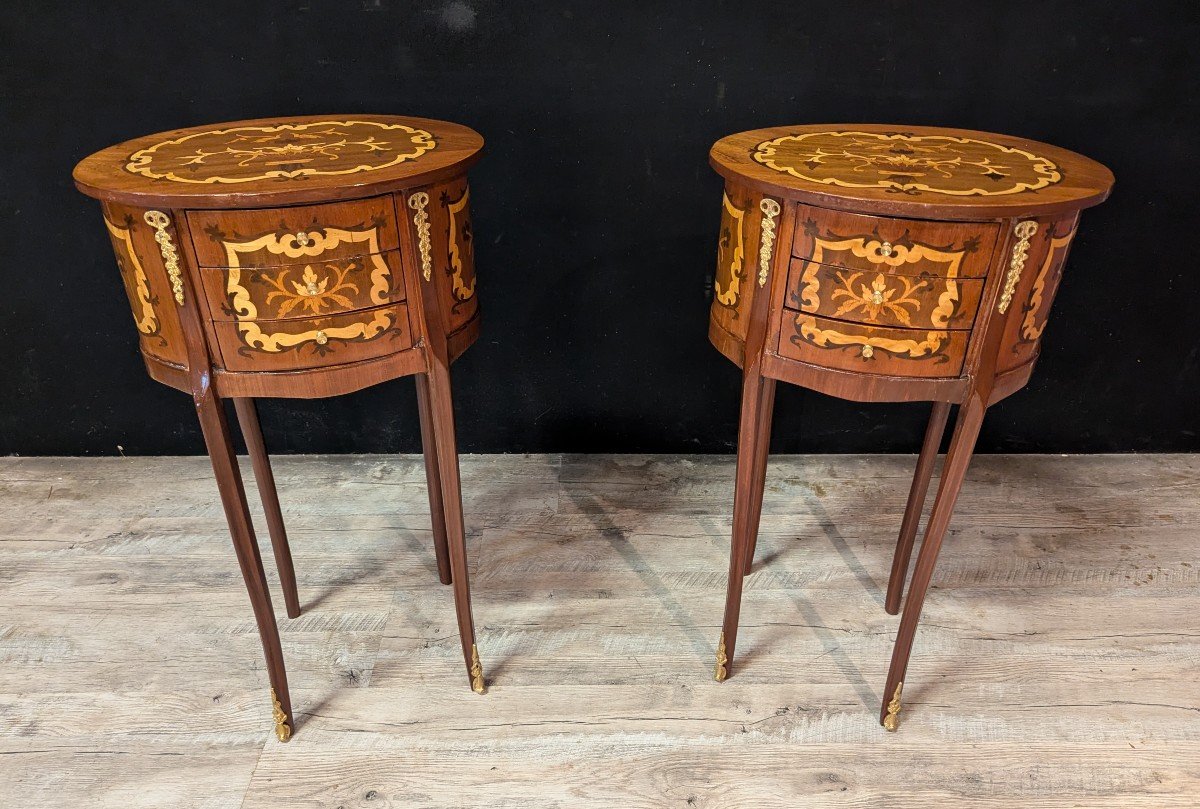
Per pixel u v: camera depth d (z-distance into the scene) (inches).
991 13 67.4
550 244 76.6
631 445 86.6
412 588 69.1
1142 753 54.4
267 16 67.7
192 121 71.8
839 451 87.0
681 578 69.8
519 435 86.1
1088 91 70.2
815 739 55.5
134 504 79.5
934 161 50.4
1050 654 62.1
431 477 65.0
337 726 56.4
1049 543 73.8
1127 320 79.7
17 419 84.2
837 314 46.1
